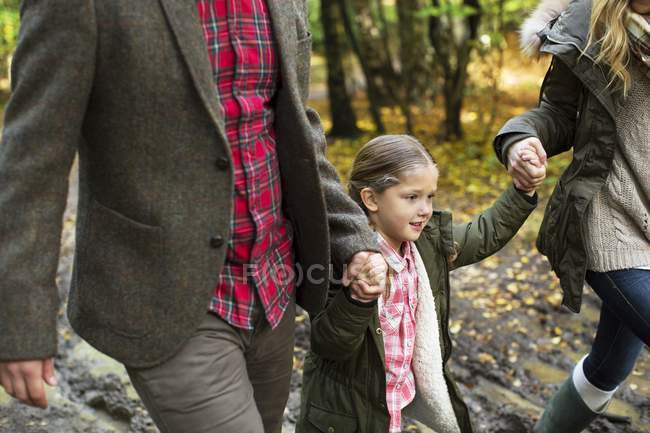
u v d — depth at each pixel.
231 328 1.55
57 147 1.33
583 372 2.56
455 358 3.54
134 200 1.42
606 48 1.94
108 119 1.39
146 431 2.89
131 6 1.33
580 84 2.14
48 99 1.32
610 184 2.09
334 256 1.75
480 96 8.77
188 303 1.44
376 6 9.36
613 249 2.10
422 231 2.06
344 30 8.59
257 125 1.54
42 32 1.32
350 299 1.78
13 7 11.42
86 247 1.48
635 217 2.07
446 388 2.05
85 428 2.93
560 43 2.04
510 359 3.54
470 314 3.97
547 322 3.88
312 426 2.06
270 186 1.59
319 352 1.92
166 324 1.45
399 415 2.03
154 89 1.36
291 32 1.57
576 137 2.13
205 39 1.41
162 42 1.35
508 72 9.82
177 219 1.42
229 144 1.49
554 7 2.19
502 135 2.17
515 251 4.79
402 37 8.28
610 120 2.02
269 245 1.61
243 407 1.54
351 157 7.67
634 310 2.08
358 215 1.76
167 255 1.43
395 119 9.28
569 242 2.15
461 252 2.12
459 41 8.55
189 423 1.50
